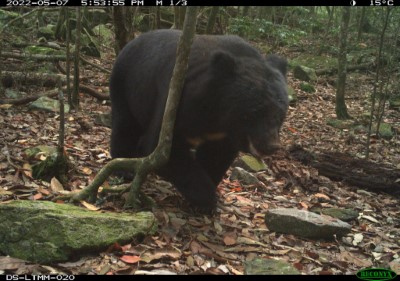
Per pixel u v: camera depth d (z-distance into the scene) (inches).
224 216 206.1
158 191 223.6
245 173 254.4
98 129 307.7
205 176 195.0
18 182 211.0
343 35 443.5
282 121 179.3
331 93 553.6
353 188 274.2
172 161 192.4
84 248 157.4
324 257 183.8
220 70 175.6
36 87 378.9
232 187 244.2
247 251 178.7
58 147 212.5
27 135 278.8
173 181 195.3
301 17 840.9
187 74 185.8
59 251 154.4
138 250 163.9
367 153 330.6
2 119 299.0
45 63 414.0
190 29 167.8
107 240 161.5
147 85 208.4
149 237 171.0
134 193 196.1
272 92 175.8
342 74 444.5
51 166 213.0
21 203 169.0
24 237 157.1
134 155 240.2
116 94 233.8
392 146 377.1
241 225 201.2
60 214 160.6
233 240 183.0
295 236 196.7
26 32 515.5
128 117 232.5
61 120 211.0
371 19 751.1
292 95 470.9
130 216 176.2
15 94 354.0
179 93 177.5
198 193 191.6
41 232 156.6
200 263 164.9
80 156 251.3
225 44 192.9
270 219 199.3
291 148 310.3
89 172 231.0
